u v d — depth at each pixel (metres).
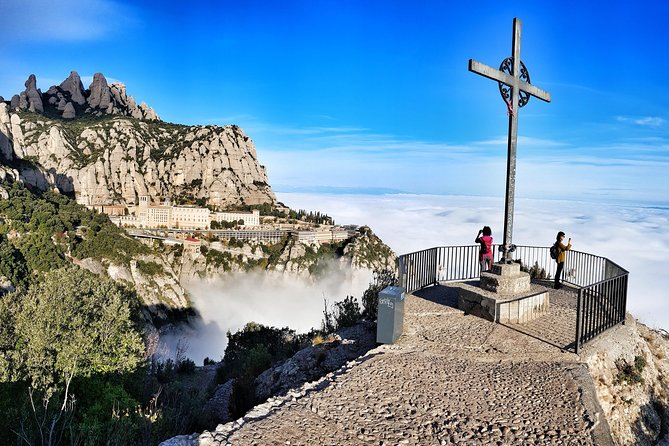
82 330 20.62
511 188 12.42
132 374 21.53
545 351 9.70
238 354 27.72
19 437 8.92
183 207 185.50
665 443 9.33
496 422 6.61
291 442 5.80
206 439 5.71
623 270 12.40
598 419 6.84
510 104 12.13
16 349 20.38
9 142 159.25
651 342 12.48
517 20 12.11
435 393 7.57
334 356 11.96
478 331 11.01
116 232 128.75
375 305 15.35
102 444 7.93
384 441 5.98
